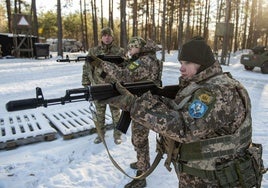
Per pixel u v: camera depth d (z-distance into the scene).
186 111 1.53
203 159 1.64
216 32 19.02
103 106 4.57
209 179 1.66
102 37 4.18
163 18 20.81
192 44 1.61
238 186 1.63
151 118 1.54
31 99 1.56
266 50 14.98
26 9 37.25
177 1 35.47
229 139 1.61
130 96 1.64
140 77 2.92
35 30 23.08
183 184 1.82
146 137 3.22
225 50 19.00
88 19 51.50
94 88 1.67
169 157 1.84
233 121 1.59
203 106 1.49
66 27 51.50
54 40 37.47
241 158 1.67
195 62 1.60
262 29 31.62
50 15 50.75
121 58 3.58
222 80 1.60
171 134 1.52
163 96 1.87
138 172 3.29
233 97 1.56
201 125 1.49
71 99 1.64
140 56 3.03
